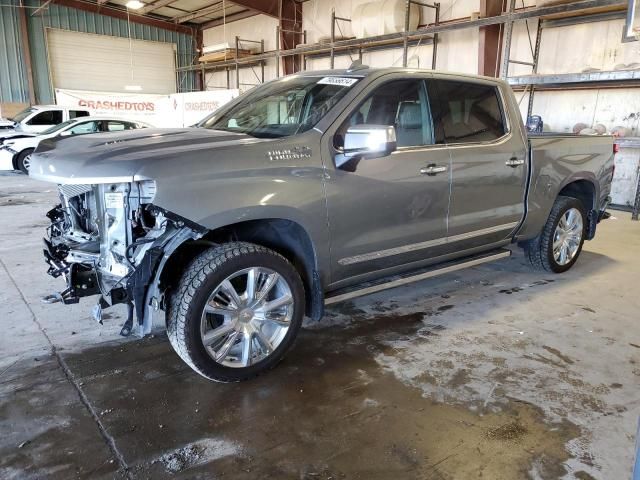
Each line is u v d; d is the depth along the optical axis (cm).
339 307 381
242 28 1712
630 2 700
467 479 201
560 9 758
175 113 1537
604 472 205
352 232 295
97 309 262
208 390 263
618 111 820
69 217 301
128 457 211
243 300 261
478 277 459
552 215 442
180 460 210
